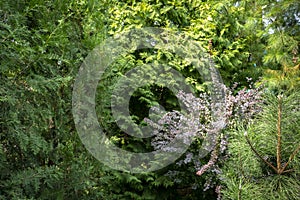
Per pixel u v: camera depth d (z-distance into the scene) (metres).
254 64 4.59
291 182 1.65
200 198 3.25
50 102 1.61
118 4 3.44
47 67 1.58
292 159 1.65
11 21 1.51
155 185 3.14
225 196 2.02
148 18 3.43
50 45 1.57
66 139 1.70
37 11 1.63
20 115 1.48
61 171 1.62
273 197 1.64
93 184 1.77
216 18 3.84
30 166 1.58
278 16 4.70
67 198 1.66
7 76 1.47
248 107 3.02
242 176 1.81
